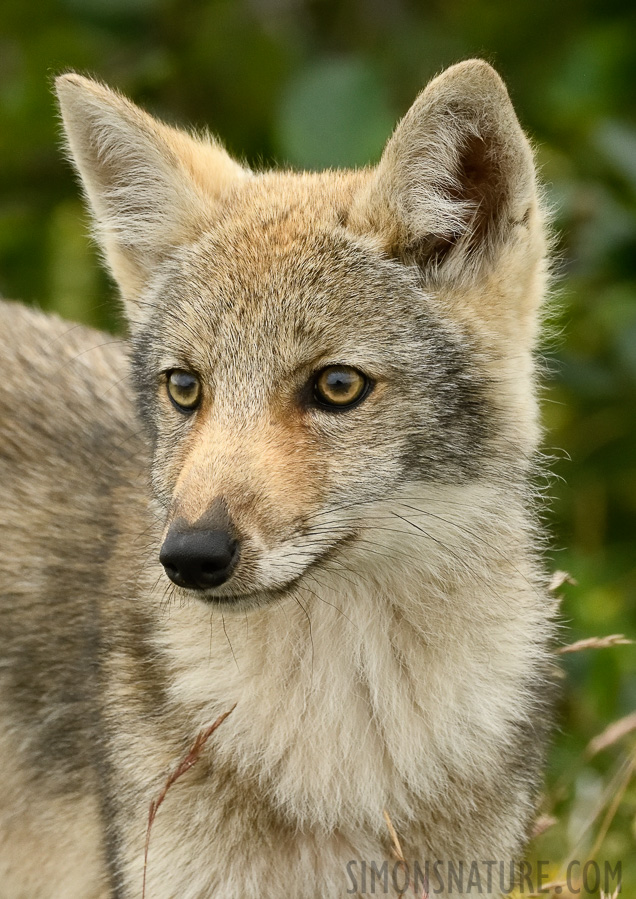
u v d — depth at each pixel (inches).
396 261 315.9
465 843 320.8
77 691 348.2
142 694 320.2
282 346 301.4
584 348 557.3
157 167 336.8
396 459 302.4
